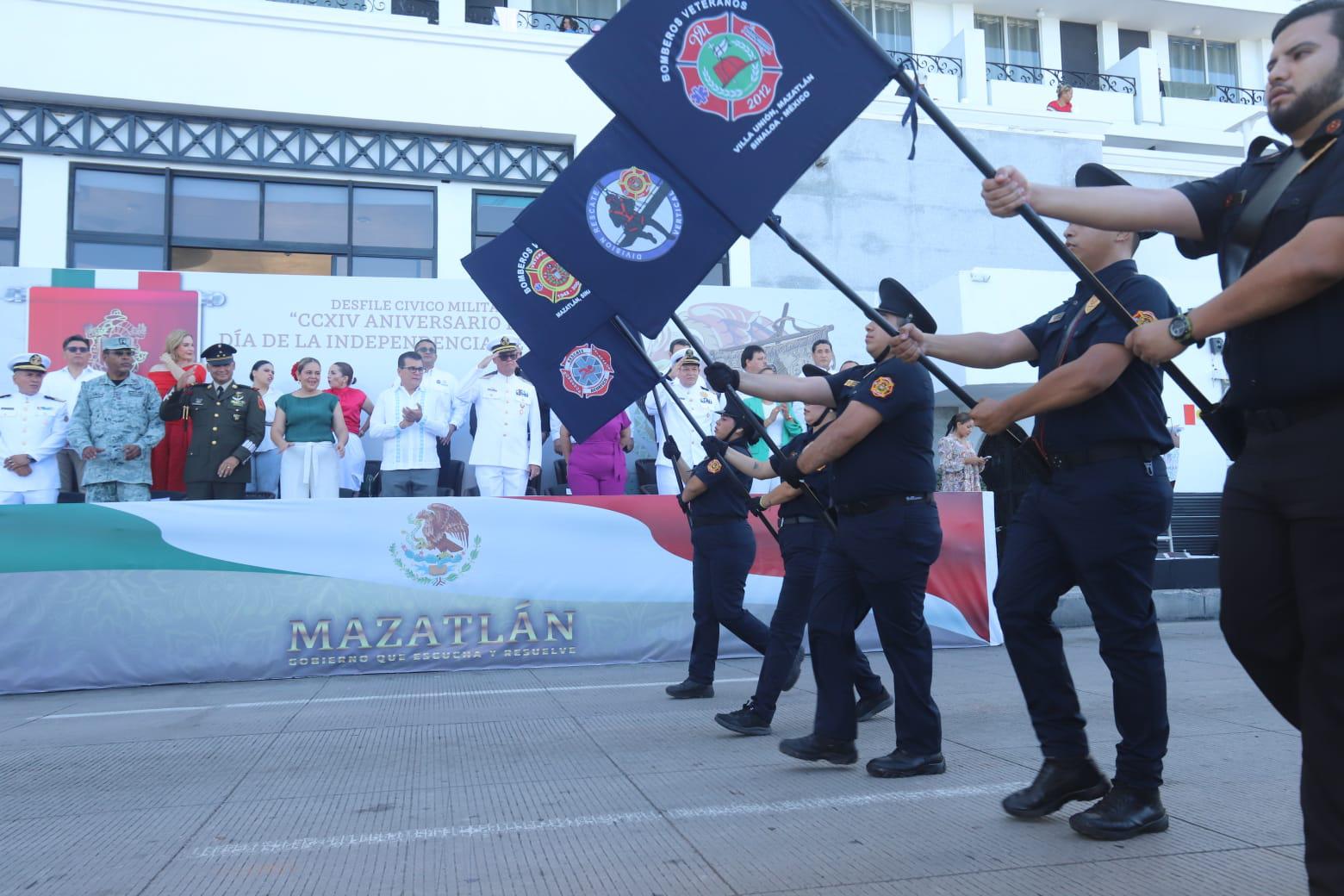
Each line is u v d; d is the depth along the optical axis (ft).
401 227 46.19
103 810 12.51
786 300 39.01
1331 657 6.83
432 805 12.41
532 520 25.23
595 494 31.55
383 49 45.16
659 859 10.12
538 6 63.21
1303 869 9.37
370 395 35.58
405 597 24.40
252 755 15.58
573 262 14.34
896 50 77.41
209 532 23.68
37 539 22.89
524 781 13.55
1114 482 10.23
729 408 19.48
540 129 46.75
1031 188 8.46
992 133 50.37
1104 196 8.36
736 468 19.49
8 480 29.12
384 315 35.83
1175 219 8.32
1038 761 13.91
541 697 20.56
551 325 20.29
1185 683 20.53
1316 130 7.38
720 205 11.94
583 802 12.35
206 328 34.63
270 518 24.00
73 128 42.83
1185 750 14.48
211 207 44.42
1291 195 7.34
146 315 34.19
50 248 42.52
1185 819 11.03
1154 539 10.42
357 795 12.96
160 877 9.93
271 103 44.09
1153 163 55.26
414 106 45.39
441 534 24.73
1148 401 10.32
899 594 12.90
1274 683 7.73
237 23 43.78
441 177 46.16
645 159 14.26
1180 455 41.01
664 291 14.19
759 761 14.39
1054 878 9.27
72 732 17.84
